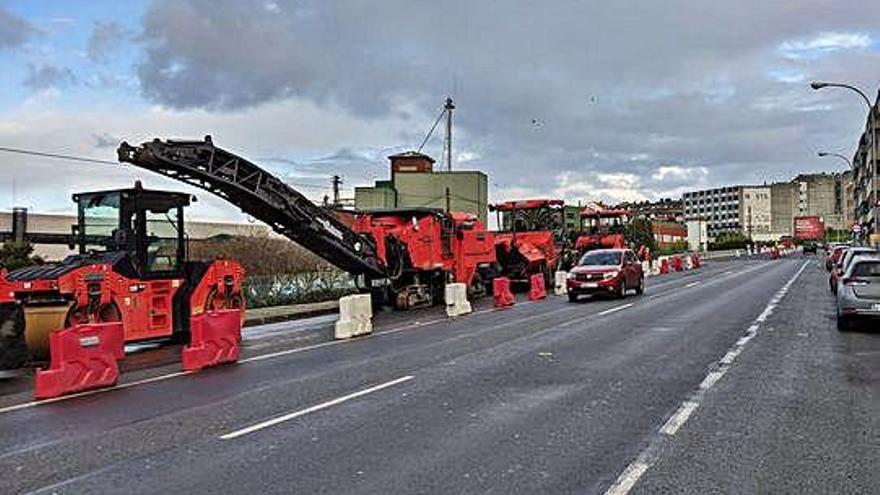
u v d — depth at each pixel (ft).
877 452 23.53
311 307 88.02
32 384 39.99
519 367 40.34
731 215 554.46
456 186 198.70
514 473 21.62
